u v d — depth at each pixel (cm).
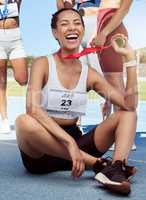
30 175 197
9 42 343
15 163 228
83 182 182
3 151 267
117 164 167
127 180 165
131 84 185
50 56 188
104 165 179
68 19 184
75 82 187
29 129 175
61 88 185
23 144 186
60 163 195
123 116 177
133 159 244
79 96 188
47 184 179
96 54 265
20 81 352
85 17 274
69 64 186
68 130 194
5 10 338
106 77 264
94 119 327
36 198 157
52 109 188
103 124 184
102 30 263
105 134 184
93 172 199
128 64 186
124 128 175
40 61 186
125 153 171
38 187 173
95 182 182
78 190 169
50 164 195
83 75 189
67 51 185
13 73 352
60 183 181
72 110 190
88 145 189
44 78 184
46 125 175
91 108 341
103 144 187
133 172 173
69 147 171
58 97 185
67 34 184
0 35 340
